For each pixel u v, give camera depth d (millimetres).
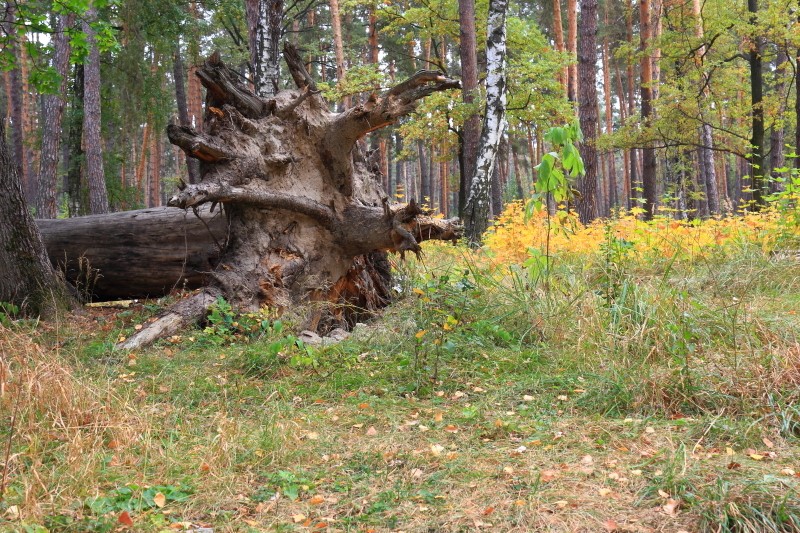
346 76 19453
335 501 2936
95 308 8086
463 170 20047
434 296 5605
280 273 6805
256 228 6859
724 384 4039
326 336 6695
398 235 7055
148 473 3232
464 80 17688
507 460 3332
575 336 5391
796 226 8992
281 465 3387
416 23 22859
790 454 3266
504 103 14984
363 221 7191
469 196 14938
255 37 12391
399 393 4629
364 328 6395
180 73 23484
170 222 7949
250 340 6027
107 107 21703
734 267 7742
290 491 3018
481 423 3910
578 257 8797
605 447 3447
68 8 9727
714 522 2527
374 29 24828
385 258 8297
